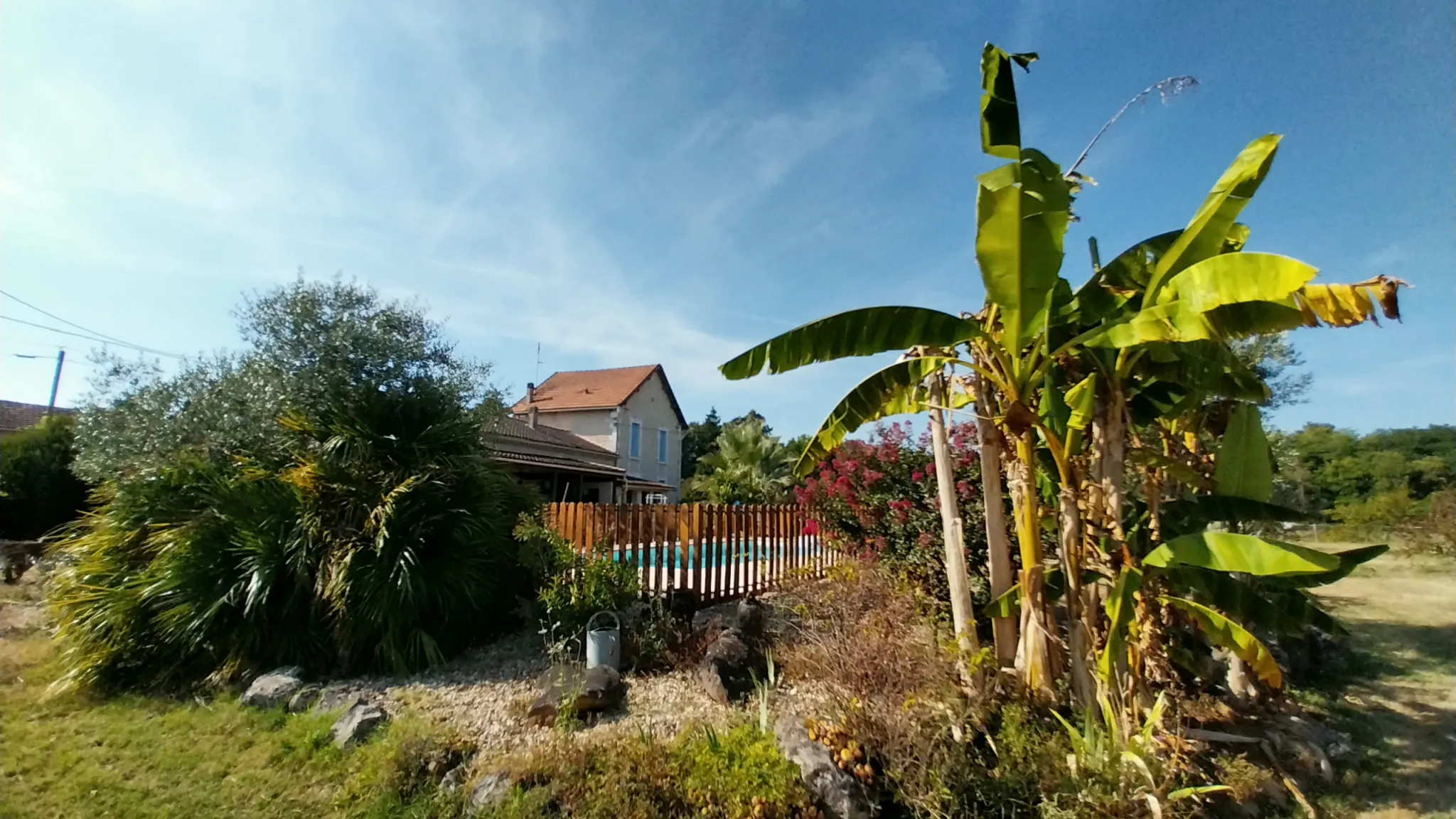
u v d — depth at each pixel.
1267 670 3.91
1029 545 4.61
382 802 3.82
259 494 6.39
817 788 3.60
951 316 4.48
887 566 6.06
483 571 6.81
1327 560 3.52
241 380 7.59
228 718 5.10
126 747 4.66
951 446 5.59
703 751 3.89
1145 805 3.53
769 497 21.94
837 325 4.46
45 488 16.67
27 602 9.43
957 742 3.81
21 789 4.09
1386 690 6.00
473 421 7.53
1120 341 3.98
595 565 6.60
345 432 6.75
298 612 6.14
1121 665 4.52
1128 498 6.18
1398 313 3.07
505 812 3.54
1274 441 10.45
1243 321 3.95
